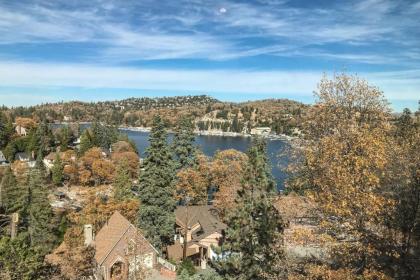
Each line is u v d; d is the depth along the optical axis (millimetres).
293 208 24500
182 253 51438
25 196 57469
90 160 109875
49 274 26141
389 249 18609
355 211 18156
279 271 23906
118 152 131875
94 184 110938
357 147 20812
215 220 56688
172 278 38438
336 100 28328
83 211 54719
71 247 33812
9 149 135875
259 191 27312
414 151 21438
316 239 18984
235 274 28031
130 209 51844
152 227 46656
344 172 18453
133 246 32594
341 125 26000
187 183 63781
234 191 53438
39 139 149875
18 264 21422
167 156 49406
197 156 69125
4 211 64688
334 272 17203
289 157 29875
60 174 106938
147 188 47219
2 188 66875
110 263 36281
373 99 27766
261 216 26922
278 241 25375
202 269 43219
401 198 19703
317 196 19203
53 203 85250
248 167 27906
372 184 18375
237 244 26906
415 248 19500
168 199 47812
